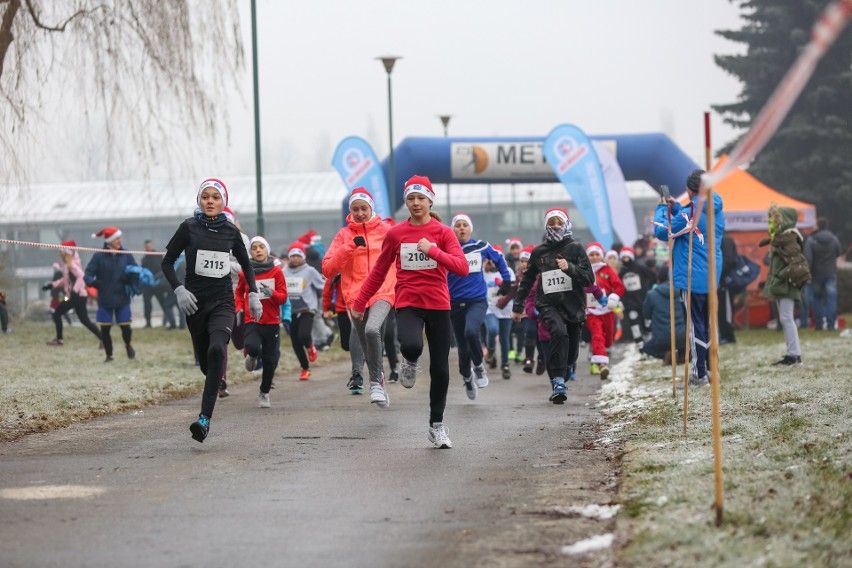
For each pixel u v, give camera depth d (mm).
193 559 6348
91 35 24969
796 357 17297
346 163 36844
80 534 6980
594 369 19375
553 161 37844
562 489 8312
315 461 9914
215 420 13234
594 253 18734
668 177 40031
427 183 10891
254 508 7766
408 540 6777
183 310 11109
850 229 60781
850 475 7699
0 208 25328
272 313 14586
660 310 19719
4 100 24391
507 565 6141
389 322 16938
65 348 27234
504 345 19609
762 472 8055
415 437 11578
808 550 5859
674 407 12688
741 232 33625
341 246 14812
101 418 13586
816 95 61031
